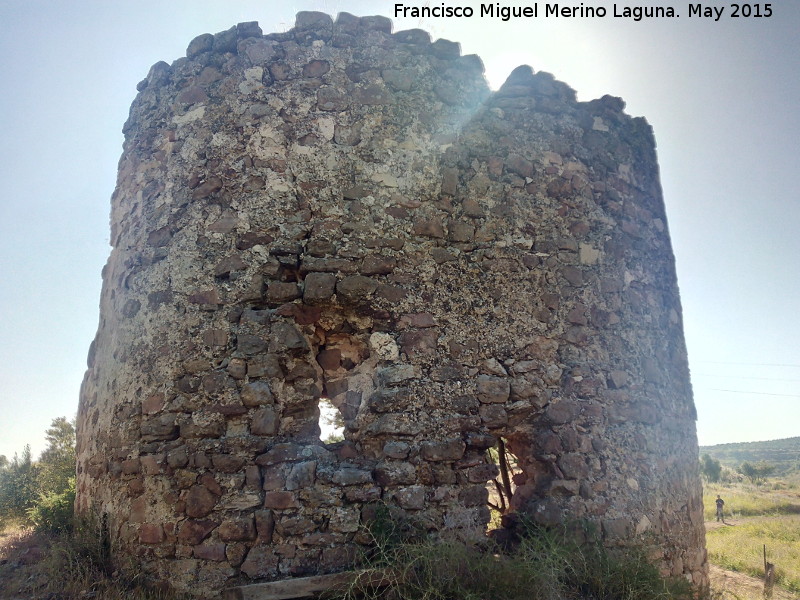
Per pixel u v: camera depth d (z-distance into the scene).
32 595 4.06
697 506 5.81
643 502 5.20
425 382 4.72
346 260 4.84
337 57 5.34
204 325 4.65
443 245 5.12
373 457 4.57
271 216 4.87
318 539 4.19
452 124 5.46
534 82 5.90
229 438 4.38
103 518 4.62
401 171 5.17
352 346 5.02
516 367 5.03
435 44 5.64
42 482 7.82
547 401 5.05
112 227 5.88
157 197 5.23
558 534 4.62
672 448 5.65
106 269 5.95
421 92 5.45
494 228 5.32
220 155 5.07
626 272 5.83
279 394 4.54
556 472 4.95
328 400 5.24
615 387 5.39
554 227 5.55
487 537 4.56
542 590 3.92
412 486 4.44
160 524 4.27
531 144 5.69
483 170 5.44
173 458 4.38
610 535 4.91
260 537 4.18
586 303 5.49
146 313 4.88
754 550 12.02
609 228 5.84
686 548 5.47
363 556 4.11
